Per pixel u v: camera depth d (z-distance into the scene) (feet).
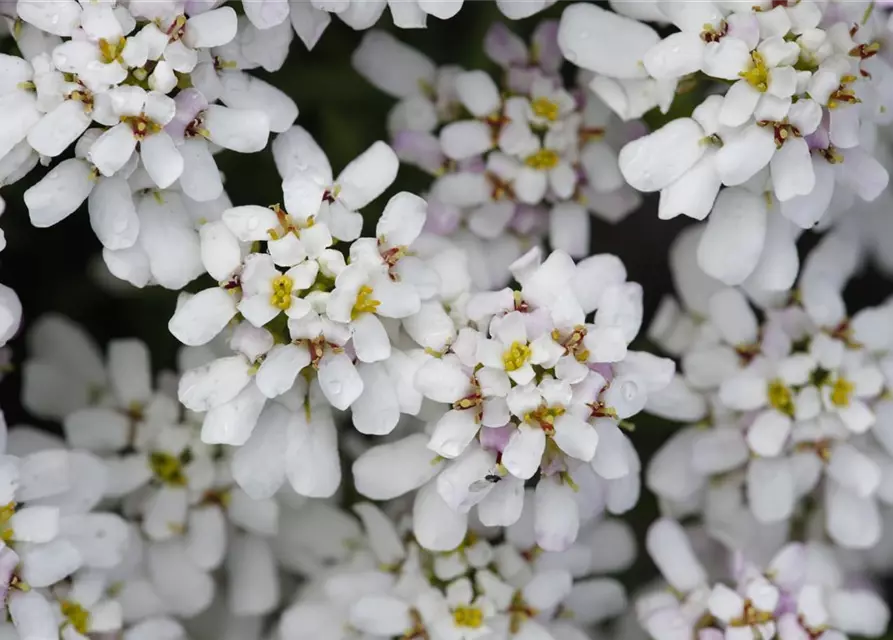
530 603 1.16
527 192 1.20
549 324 1.09
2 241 1.09
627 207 1.22
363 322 1.08
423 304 1.09
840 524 1.20
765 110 1.10
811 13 1.10
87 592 1.14
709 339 1.20
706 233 1.13
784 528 1.21
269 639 1.22
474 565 1.16
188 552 1.19
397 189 1.24
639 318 1.10
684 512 1.22
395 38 1.25
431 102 1.23
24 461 1.12
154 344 1.25
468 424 1.08
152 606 1.17
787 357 1.19
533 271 1.10
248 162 1.22
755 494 1.19
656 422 1.23
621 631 1.24
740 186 1.13
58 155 1.11
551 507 1.10
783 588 1.18
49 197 1.08
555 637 1.18
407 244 1.10
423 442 1.11
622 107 1.15
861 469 1.18
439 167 1.22
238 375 1.08
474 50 1.24
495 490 1.09
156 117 1.07
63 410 1.21
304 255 1.08
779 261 1.14
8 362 1.21
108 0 1.08
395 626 1.15
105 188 1.09
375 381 1.09
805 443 1.19
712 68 1.10
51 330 1.22
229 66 1.11
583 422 1.08
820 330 1.19
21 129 1.08
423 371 1.08
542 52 1.22
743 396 1.18
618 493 1.12
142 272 1.10
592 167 1.21
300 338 1.08
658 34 1.17
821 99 1.10
